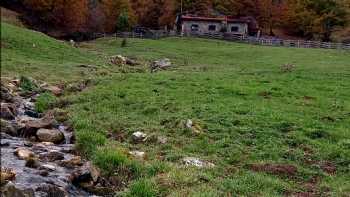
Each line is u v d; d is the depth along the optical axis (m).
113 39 88.38
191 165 16.30
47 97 29.72
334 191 14.55
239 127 21.48
